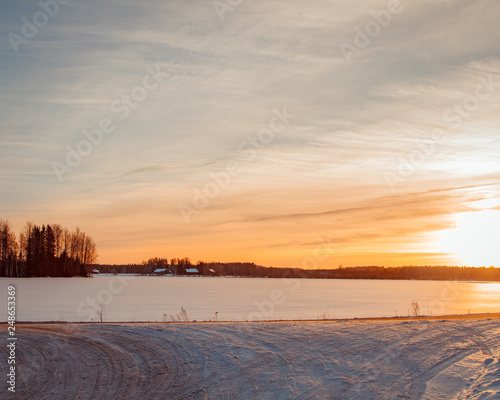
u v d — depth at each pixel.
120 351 13.68
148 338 15.48
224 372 11.30
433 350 12.93
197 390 9.97
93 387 10.23
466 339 14.39
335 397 9.27
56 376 11.09
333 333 15.84
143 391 9.93
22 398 9.48
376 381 10.20
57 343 14.84
